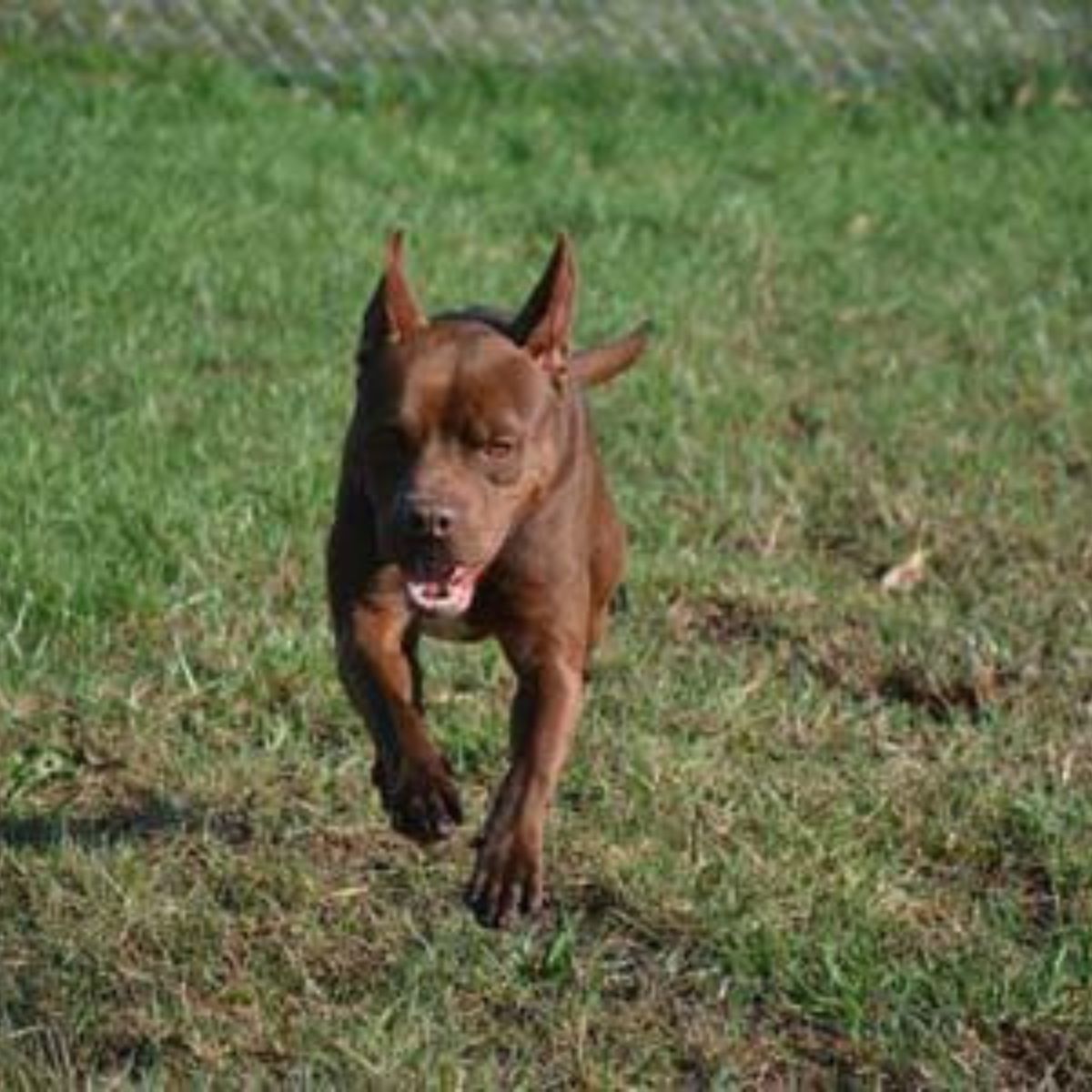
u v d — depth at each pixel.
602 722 9.80
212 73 19.23
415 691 8.44
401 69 20.00
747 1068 7.74
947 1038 7.83
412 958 8.18
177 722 9.77
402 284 8.05
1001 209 17.89
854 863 8.80
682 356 14.30
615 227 16.73
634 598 11.03
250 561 11.11
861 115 19.95
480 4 21.17
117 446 12.23
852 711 10.05
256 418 12.83
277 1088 7.46
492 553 7.81
